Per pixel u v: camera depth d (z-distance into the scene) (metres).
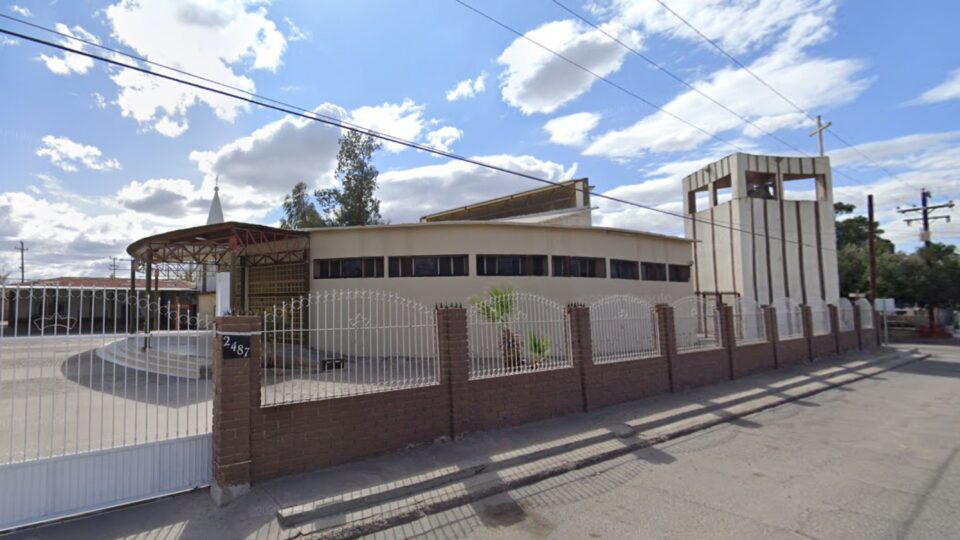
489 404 7.62
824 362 16.69
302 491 5.29
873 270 26.62
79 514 4.77
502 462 6.32
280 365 12.48
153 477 5.18
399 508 5.06
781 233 25.61
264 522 4.73
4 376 10.36
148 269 16.77
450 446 6.85
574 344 9.07
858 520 4.78
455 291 16.02
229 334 5.34
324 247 16.67
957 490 5.57
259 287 18.50
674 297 20.83
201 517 4.82
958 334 32.69
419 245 16.27
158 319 5.91
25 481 4.56
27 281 5.40
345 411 6.18
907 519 4.80
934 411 9.99
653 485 5.83
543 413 8.34
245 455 5.28
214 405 5.45
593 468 6.49
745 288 24.61
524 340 9.52
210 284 27.97
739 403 10.25
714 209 26.89
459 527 4.80
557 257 17.30
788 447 7.38
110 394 8.96
